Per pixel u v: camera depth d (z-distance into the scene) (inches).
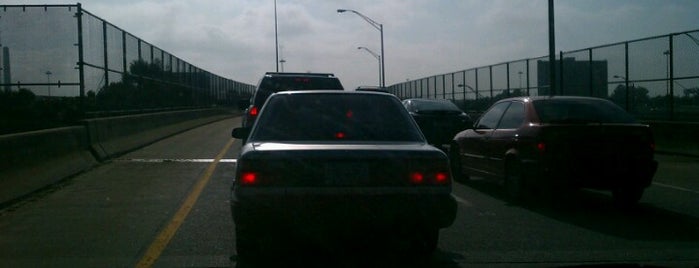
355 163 281.4
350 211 277.7
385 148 287.1
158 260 311.3
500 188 537.6
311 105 323.0
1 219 404.2
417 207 281.0
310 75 703.7
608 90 959.6
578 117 454.6
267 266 302.5
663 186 544.7
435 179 285.1
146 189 515.5
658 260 309.0
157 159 717.3
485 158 509.7
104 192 502.0
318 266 303.0
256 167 279.1
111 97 872.3
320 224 279.3
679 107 815.1
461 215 421.1
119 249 332.2
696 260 308.3
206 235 361.4
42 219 403.5
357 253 327.3
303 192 277.1
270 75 695.7
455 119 840.9
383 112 323.3
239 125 1462.8
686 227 385.1
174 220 399.2
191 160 708.0
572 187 434.3
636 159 432.5
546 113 456.1
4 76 725.3
